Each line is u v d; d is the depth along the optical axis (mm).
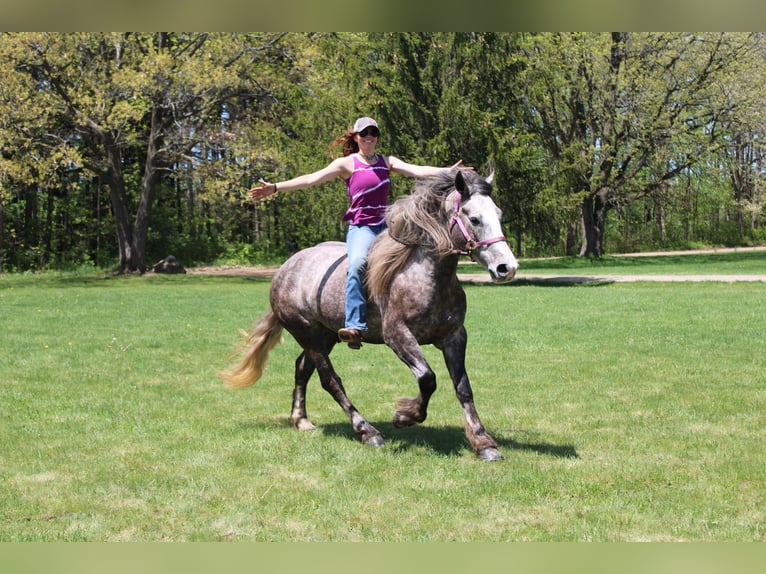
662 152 38938
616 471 5484
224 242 45844
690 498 4926
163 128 34938
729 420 7043
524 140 28000
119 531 4516
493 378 9250
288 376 9711
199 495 5086
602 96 36281
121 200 35125
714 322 14289
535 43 34688
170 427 6988
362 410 7754
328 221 36719
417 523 4578
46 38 27219
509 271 5305
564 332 13266
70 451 6164
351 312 6027
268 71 33688
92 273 37031
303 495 5066
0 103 27500
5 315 17172
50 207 42281
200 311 18156
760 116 37750
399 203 5848
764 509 4754
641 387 8602
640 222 57156
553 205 28062
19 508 4859
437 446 6273
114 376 9656
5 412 7582
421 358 5703
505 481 5277
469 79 26906
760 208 50500
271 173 32750
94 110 29297
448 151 27141
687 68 37406
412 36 26734
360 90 28359
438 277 5691
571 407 7676
